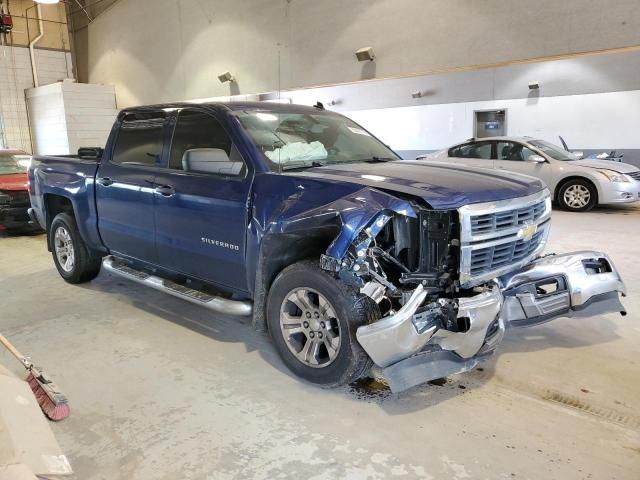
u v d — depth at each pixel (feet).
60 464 5.52
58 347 12.19
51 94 65.16
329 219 9.07
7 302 15.60
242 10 54.95
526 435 8.50
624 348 11.78
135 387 10.23
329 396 9.83
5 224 26.02
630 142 36.32
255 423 8.91
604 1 35.68
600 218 28.86
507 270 10.25
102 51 70.79
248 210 10.64
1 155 30.50
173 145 12.88
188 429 8.74
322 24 49.47
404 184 9.57
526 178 11.49
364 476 7.51
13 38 65.67
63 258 17.61
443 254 9.27
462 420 8.95
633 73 35.37
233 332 13.10
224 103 12.60
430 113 44.65
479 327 9.23
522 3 38.91
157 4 62.54
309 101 51.98
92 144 67.62
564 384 10.18
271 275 10.73
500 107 41.19
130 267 14.92
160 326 13.52
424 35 43.88
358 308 9.21
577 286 11.25
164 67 64.03
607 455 7.96
